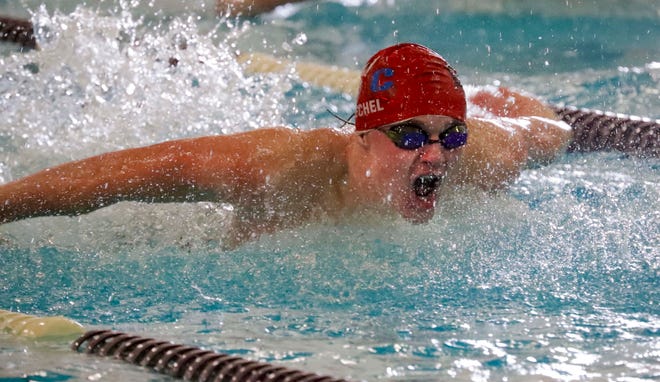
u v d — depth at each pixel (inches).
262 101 610.5
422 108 361.4
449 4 971.9
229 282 368.2
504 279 364.8
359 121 382.0
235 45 743.7
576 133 561.9
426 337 305.4
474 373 273.1
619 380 265.6
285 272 375.9
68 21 609.9
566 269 375.6
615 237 411.5
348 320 324.5
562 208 447.2
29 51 643.5
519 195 469.1
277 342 302.2
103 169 371.9
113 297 353.4
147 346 291.4
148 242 409.7
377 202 383.9
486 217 418.6
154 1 871.1
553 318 323.3
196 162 371.9
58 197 367.2
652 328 311.4
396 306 338.3
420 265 378.3
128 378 273.3
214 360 278.7
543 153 477.4
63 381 270.2
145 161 371.2
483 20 920.9
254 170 377.7
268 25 870.4
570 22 909.2
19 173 479.2
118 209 425.4
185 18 825.5
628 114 616.7
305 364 281.3
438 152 366.3
